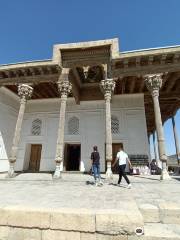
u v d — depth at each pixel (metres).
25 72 10.88
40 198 4.39
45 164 13.25
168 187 6.24
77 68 11.53
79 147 15.04
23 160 13.62
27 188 6.15
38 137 14.02
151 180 8.01
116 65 10.05
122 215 2.83
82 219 2.88
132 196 4.64
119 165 6.38
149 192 5.23
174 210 3.26
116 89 13.19
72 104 14.34
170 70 9.45
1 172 12.36
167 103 14.19
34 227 2.96
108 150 8.71
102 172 12.21
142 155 12.15
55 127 14.02
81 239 2.80
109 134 8.98
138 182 7.48
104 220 2.82
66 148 13.69
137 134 12.79
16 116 14.51
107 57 10.28
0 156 12.37
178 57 9.24
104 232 2.78
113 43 9.88
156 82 9.40
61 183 7.41
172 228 2.99
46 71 10.80
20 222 3.01
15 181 8.09
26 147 14.03
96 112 13.88
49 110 14.52
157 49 9.23
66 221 2.90
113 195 4.77
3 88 12.87
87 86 14.32
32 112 14.72
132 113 13.33
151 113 16.95
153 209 3.32
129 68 9.92
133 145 12.60
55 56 10.41
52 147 13.58
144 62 9.80
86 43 10.27
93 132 13.45
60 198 4.39
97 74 12.53
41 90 13.43
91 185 6.76
